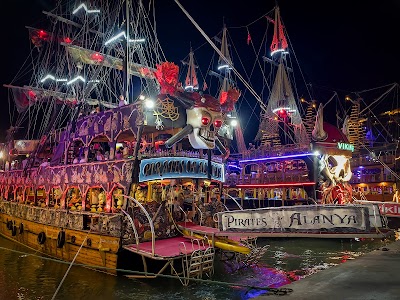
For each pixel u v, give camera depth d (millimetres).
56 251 19500
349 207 11023
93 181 17766
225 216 14094
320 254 23219
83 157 19766
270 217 12656
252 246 17656
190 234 16969
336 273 10289
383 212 28906
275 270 18375
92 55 29781
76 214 18203
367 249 24938
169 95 16656
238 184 41812
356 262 11688
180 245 15719
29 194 26859
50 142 23969
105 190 16922
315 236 11391
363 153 46062
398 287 8812
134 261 15695
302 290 8727
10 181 28531
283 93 45625
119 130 17016
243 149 51750
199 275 14836
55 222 19922
